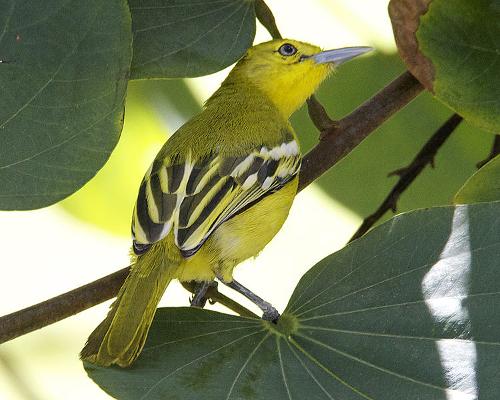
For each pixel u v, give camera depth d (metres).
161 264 2.51
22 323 2.50
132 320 2.49
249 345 2.49
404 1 2.51
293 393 2.48
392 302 2.49
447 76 2.52
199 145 2.54
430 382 2.48
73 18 2.50
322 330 2.49
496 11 2.51
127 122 2.60
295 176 2.54
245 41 2.53
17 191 2.50
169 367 2.48
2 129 2.50
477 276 2.48
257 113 2.56
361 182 2.59
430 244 2.49
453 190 2.59
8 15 2.49
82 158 2.50
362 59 2.60
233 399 2.48
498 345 2.47
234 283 2.53
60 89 2.50
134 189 2.60
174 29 2.53
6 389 2.61
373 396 2.48
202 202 2.52
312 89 2.59
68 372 2.62
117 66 2.50
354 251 2.49
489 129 2.52
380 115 2.54
